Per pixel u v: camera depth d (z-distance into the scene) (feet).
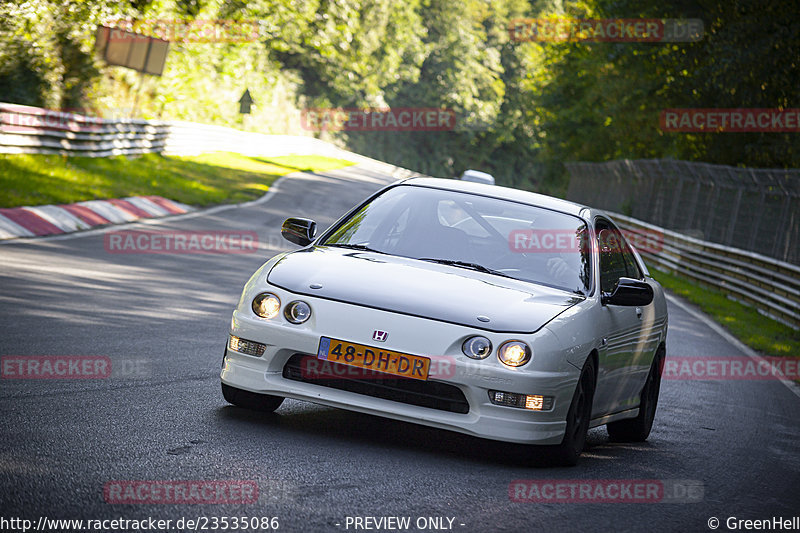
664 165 257.96
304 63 633.20
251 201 238.68
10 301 79.25
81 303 82.74
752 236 181.06
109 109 280.51
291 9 398.62
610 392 54.13
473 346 44.55
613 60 302.25
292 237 57.00
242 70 465.06
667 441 60.70
